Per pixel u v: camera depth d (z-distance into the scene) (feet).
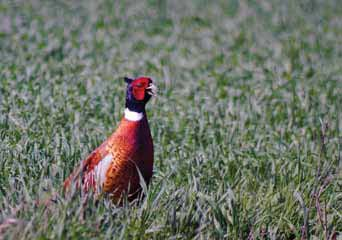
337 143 63.77
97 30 111.45
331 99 80.02
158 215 45.24
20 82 76.23
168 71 86.84
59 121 63.57
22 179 46.29
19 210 42.70
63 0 131.64
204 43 107.14
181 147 60.29
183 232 45.14
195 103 74.49
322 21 127.54
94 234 41.96
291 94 79.71
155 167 56.08
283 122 70.74
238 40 110.42
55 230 40.65
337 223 50.08
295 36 113.80
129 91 46.47
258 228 47.88
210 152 59.57
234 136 64.85
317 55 102.37
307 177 53.52
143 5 132.87
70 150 52.31
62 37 103.81
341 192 52.85
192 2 138.62
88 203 43.37
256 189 53.26
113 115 67.72
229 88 81.61
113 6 129.70
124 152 46.14
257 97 77.36
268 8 136.98
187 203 46.03
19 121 60.49
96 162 46.73
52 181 45.73
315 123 70.85
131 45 102.53
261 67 91.97
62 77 81.41
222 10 133.08
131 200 47.26
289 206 49.67
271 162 57.41
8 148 52.70
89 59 92.84
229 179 54.90
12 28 106.83
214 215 46.24
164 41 107.45
